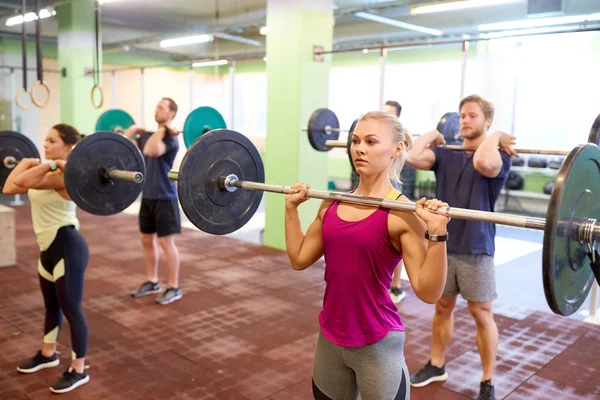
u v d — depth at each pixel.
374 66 10.23
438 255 1.30
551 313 3.57
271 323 3.27
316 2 4.99
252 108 12.73
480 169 2.16
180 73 13.08
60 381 2.37
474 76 8.82
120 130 5.34
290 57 5.00
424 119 9.58
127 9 8.57
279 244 5.34
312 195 1.53
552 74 7.71
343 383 1.48
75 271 2.35
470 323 3.31
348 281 1.39
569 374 2.64
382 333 1.40
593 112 7.38
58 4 7.70
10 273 4.24
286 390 2.44
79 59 7.86
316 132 3.91
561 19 6.06
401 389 1.44
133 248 5.24
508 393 2.43
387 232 1.36
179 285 4.02
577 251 1.31
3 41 10.12
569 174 1.17
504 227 7.39
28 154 3.29
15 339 2.94
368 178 1.45
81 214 7.10
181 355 2.79
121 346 2.89
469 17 7.83
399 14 7.54
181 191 1.70
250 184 1.75
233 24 9.62
